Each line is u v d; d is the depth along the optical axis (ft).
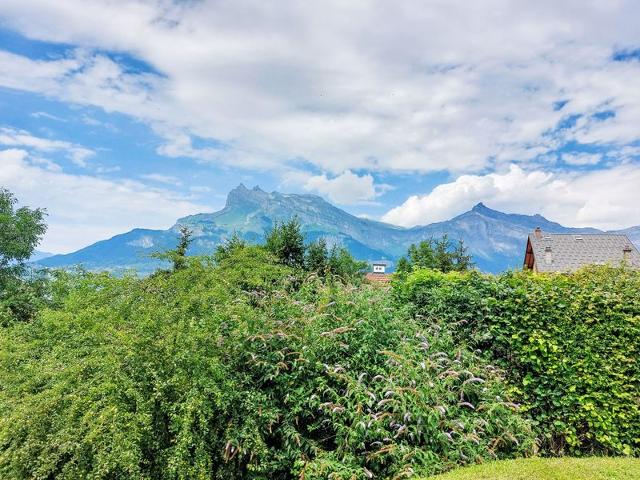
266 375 16.38
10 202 67.10
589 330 19.21
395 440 14.99
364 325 18.31
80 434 12.74
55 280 22.59
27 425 12.76
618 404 18.47
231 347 16.94
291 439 15.48
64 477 12.32
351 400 15.67
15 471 12.37
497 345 20.58
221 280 20.48
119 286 19.07
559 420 18.86
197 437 13.83
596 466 14.75
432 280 24.25
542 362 19.47
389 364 16.83
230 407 15.25
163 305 17.54
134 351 14.20
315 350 17.17
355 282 25.96
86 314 16.56
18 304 26.78
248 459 15.24
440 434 14.73
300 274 24.34
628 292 19.38
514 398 19.31
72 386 13.92
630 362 18.63
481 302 21.11
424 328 21.03
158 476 13.38
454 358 19.15
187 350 14.64
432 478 13.21
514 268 22.82
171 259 22.04
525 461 15.06
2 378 15.06
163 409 13.89
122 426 12.60
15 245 62.08
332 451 14.99
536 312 19.89
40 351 17.16
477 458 14.98
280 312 18.99
